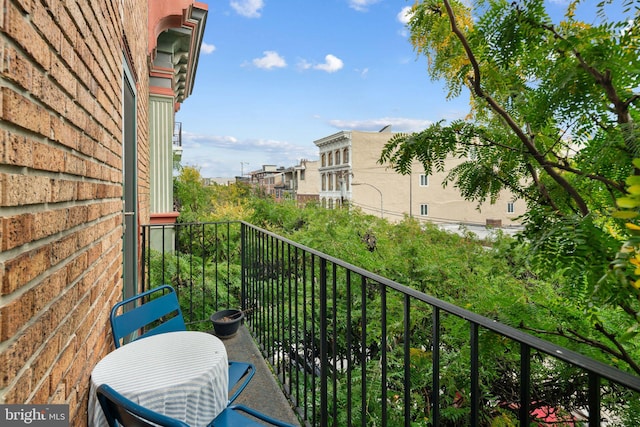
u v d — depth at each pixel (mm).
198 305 4562
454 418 3189
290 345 2436
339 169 36531
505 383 3270
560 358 688
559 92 1733
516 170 2281
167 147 7355
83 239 1511
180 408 1357
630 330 1116
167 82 7352
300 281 5352
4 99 825
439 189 36188
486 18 1924
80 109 1478
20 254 913
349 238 6051
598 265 1243
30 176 979
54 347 1146
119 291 2471
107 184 2045
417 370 3418
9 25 845
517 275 2951
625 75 1572
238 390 1849
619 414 2143
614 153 1570
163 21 6238
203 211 11672
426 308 3756
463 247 5316
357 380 3568
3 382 813
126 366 1511
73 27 1376
